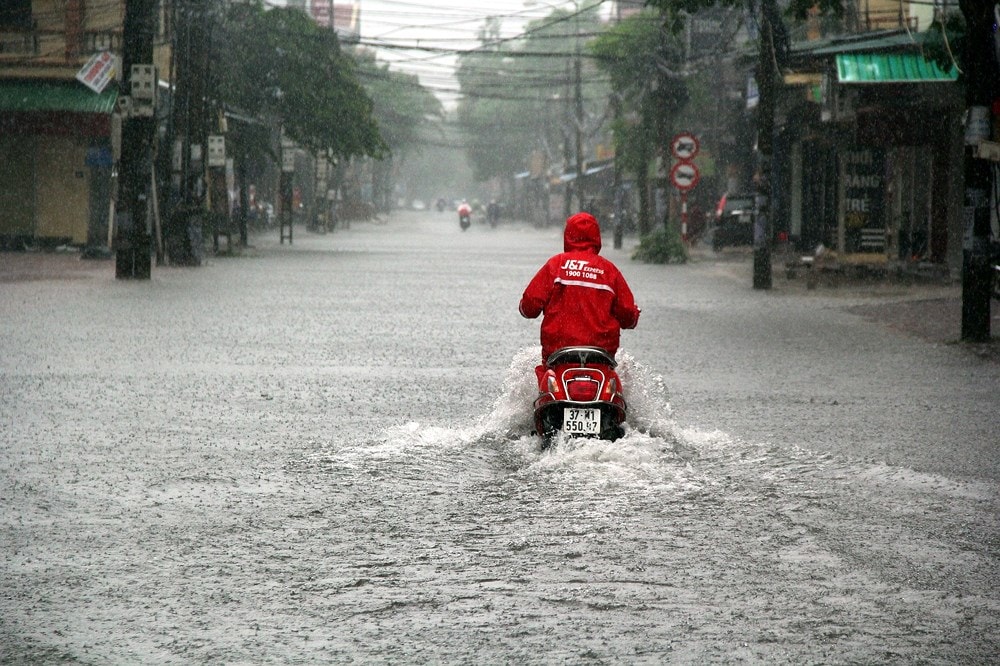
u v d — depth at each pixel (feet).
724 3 166.61
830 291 202.18
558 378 66.95
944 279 222.07
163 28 332.80
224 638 38.06
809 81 297.33
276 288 196.85
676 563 46.42
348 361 110.63
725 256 337.11
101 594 42.57
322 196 543.80
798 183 355.97
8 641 37.83
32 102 304.71
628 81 386.32
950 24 146.20
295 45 360.07
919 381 100.42
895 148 259.39
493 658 36.24
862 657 36.37
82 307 157.28
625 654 36.52
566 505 55.98
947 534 51.08
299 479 61.93
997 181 168.14
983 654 36.70
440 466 65.10
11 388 91.66
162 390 92.07
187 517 53.98
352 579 44.39
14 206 322.75
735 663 35.83
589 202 535.60
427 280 223.51
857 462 66.80
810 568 45.80
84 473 63.16
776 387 96.68
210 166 281.54
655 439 68.03
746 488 59.82
